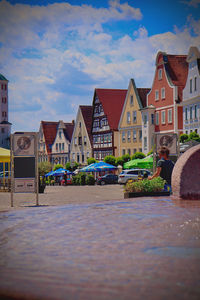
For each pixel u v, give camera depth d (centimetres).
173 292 407
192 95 5453
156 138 1762
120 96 8675
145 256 553
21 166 1606
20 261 541
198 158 1323
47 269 500
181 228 760
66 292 413
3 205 1653
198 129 5312
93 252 586
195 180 1323
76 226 826
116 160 6419
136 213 989
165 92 6259
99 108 8662
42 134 11600
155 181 1584
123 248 605
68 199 2109
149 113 6606
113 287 425
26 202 1838
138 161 4100
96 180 5816
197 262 518
